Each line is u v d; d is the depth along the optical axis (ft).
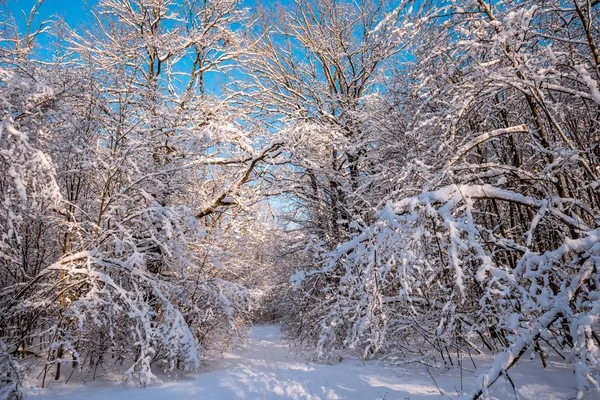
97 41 35.65
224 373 25.23
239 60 42.96
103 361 23.94
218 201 32.53
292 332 39.17
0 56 20.98
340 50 44.78
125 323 23.65
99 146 26.89
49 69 24.49
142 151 27.22
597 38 18.81
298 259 40.96
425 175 16.83
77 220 25.63
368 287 14.57
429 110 22.16
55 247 27.02
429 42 19.47
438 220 14.78
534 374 19.15
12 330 21.80
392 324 24.08
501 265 18.78
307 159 32.14
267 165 32.89
